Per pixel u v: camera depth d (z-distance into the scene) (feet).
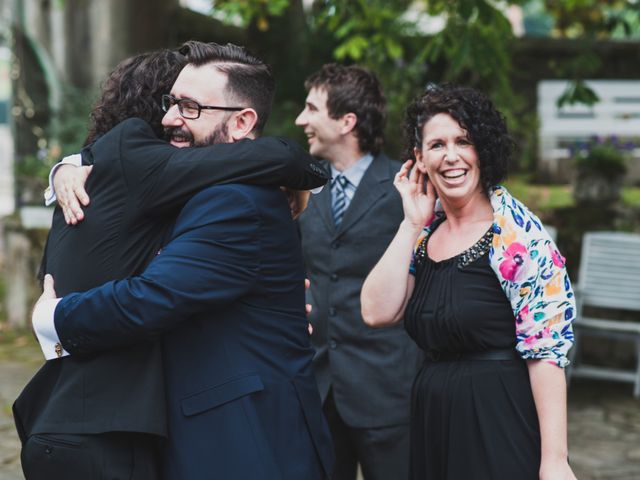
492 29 15.42
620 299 18.40
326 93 9.48
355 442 9.17
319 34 25.54
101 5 25.79
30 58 27.22
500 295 6.56
